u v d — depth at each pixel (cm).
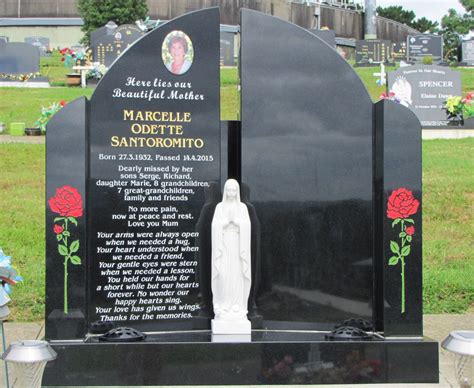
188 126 342
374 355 317
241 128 346
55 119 323
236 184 336
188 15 342
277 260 346
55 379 306
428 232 558
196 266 342
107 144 334
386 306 334
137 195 337
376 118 347
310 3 2395
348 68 349
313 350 315
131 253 336
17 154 721
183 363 310
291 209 347
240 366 312
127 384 308
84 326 321
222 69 1466
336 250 347
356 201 348
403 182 338
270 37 348
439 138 879
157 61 339
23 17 2406
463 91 1178
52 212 322
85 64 1327
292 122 348
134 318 336
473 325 409
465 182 650
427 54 1847
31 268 474
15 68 1293
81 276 321
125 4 1784
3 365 324
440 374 329
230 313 334
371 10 2419
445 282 467
